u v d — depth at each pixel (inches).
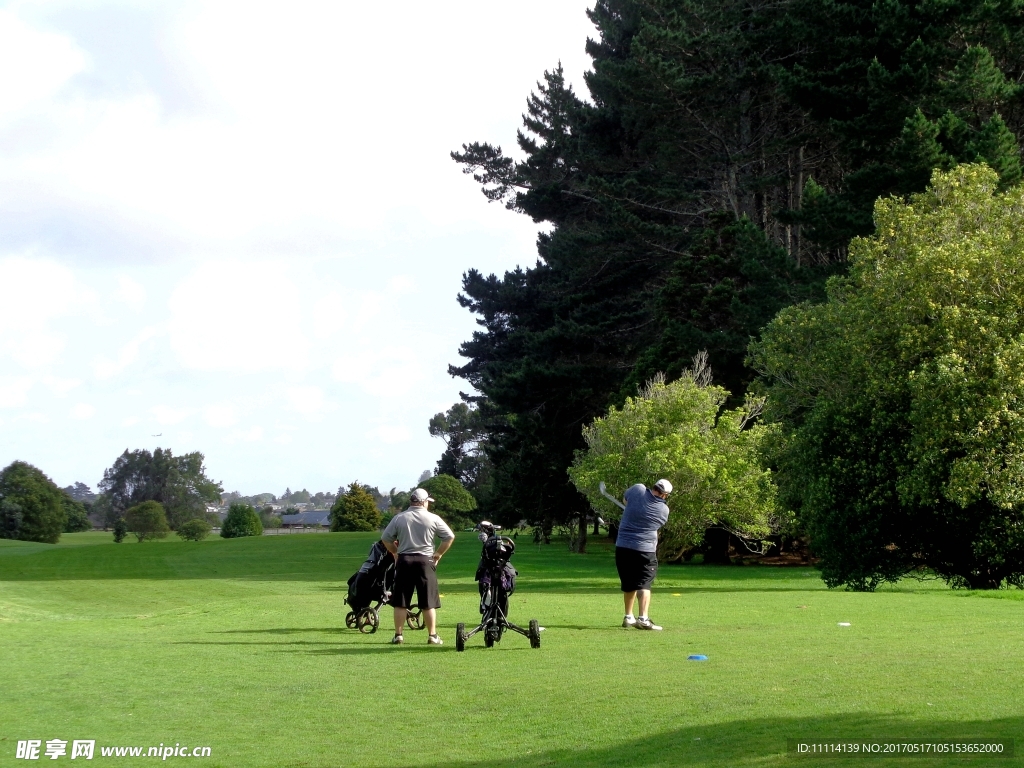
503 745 276.4
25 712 329.1
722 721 286.8
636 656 418.6
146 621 663.1
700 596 811.4
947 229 990.4
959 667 363.9
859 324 981.8
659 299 1904.5
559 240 2175.2
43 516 4458.7
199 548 2536.9
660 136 2020.2
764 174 1988.2
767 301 1598.2
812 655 405.1
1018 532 871.1
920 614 600.7
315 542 2930.6
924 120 1343.5
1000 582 967.6
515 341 2330.2
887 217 1044.5
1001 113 1585.9
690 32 1946.4
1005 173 1326.3
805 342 1131.3
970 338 889.5
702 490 1165.1
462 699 337.7
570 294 2257.6
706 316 1808.6
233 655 454.3
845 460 960.3
